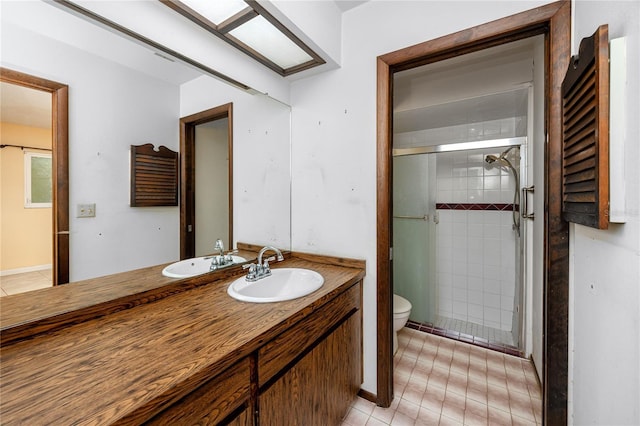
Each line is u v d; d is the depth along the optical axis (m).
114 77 1.12
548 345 1.13
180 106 1.37
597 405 0.82
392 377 1.57
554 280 1.11
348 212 1.64
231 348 0.76
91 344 0.79
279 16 1.23
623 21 0.65
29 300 0.87
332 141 1.69
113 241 1.12
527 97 2.00
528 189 1.93
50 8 0.94
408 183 2.71
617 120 0.64
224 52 1.44
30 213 0.88
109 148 1.12
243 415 0.81
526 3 1.16
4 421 0.51
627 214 0.62
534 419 1.42
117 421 0.51
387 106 1.50
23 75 0.88
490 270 2.59
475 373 1.82
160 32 1.17
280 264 1.71
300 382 1.06
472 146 2.29
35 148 0.90
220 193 1.54
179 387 0.62
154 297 1.12
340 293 1.32
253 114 1.69
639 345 0.58
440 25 1.34
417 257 2.68
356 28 1.59
